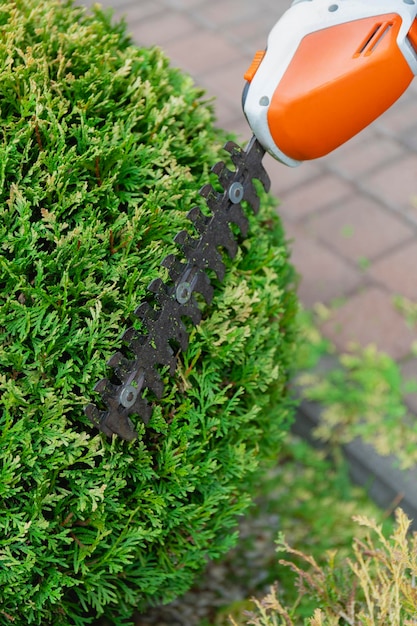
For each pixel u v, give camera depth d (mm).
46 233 621
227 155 757
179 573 680
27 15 750
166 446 641
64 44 714
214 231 651
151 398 646
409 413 1027
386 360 1071
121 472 628
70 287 611
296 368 1064
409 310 1142
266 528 937
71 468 621
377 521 947
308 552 906
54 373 616
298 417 1048
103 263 628
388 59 614
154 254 646
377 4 620
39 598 606
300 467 1016
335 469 1012
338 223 1280
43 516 612
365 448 993
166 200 664
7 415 586
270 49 628
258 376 692
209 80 1575
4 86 657
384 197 1325
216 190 710
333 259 1222
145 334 622
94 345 616
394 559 642
